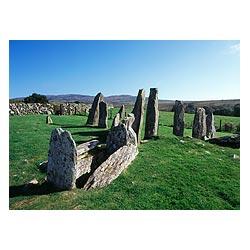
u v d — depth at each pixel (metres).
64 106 44.44
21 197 10.88
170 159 14.74
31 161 14.58
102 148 15.28
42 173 13.23
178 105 21.02
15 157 15.05
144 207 10.20
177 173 12.94
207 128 23.42
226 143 18.88
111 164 12.77
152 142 17.94
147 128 19.97
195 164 14.19
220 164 14.45
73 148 11.28
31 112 42.12
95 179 11.82
